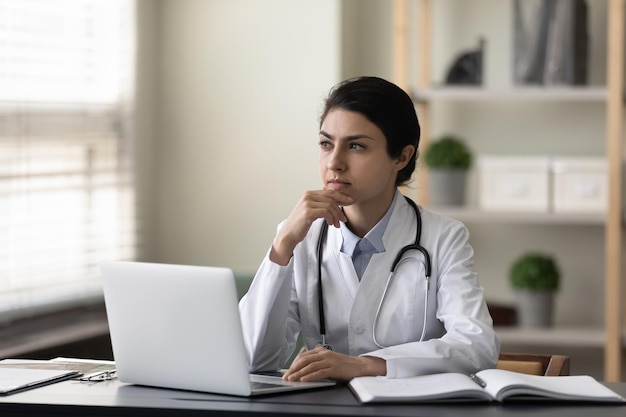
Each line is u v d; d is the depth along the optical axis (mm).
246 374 1986
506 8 4531
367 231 2443
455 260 2410
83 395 2041
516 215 4223
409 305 2410
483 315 2322
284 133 4430
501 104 4570
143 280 2080
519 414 1847
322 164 2340
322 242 2492
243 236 4496
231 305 1970
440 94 4281
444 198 4363
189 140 4543
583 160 4223
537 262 4293
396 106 2316
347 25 4492
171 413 1913
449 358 2162
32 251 3773
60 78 3949
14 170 3682
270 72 4438
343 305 2441
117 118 4289
